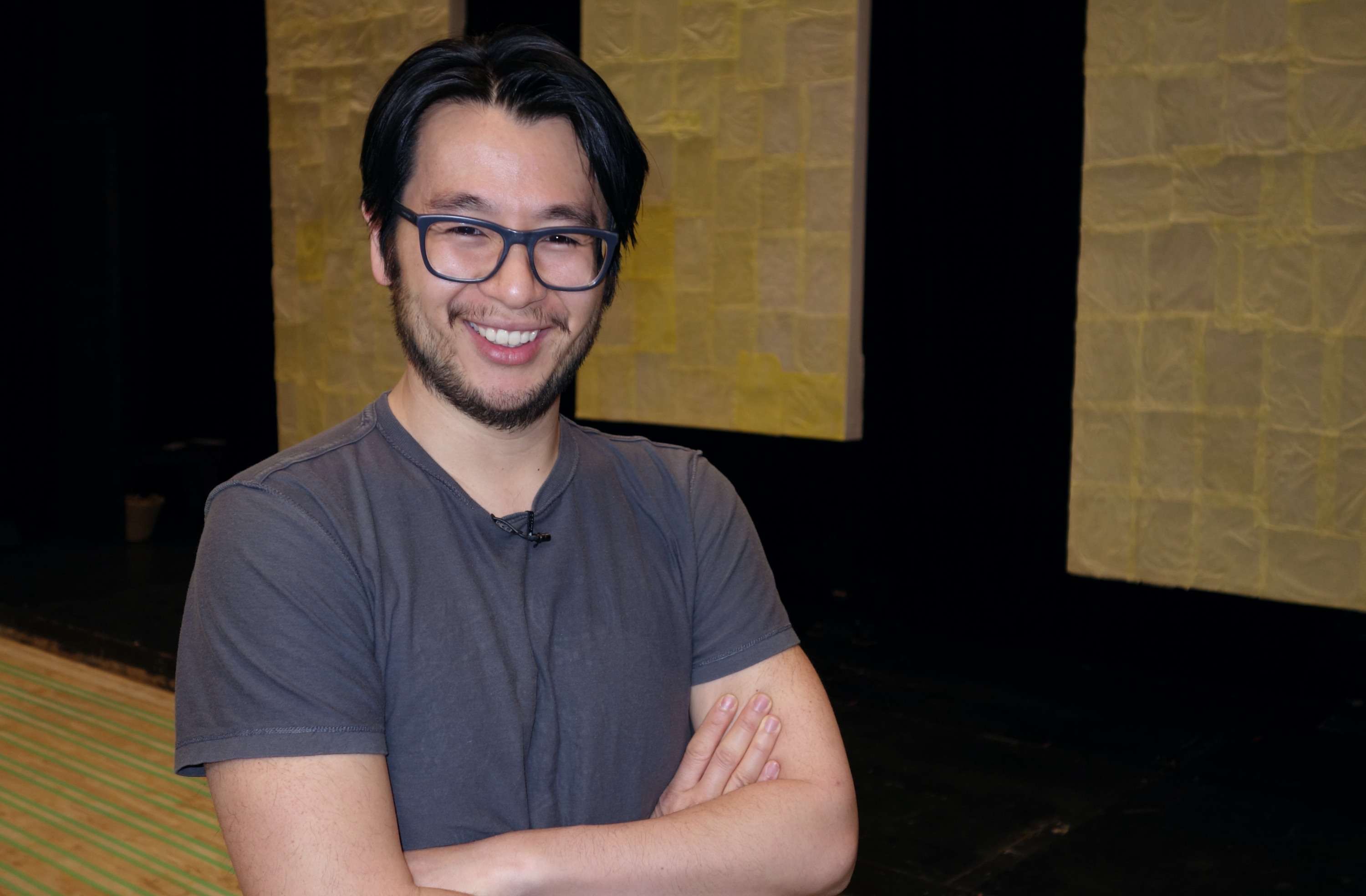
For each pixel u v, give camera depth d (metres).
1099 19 3.67
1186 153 3.56
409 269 0.95
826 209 4.11
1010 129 3.94
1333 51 3.29
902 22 4.06
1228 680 3.76
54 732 3.54
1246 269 3.50
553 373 0.97
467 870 0.90
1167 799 2.90
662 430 4.70
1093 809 2.84
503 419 0.96
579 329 0.97
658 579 1.08
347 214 5.15
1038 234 3.93
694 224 4.40
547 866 0.92
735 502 1.17
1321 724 3.42
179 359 6.79
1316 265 3.38
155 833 2.82
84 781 3.15
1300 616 3.61
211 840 2.79
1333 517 3.43
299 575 0.90
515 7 4.77
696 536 1.12
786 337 4.25
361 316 5.18
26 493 6.23
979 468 4.16
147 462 6.19
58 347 6.08
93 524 6.06
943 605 4.30
